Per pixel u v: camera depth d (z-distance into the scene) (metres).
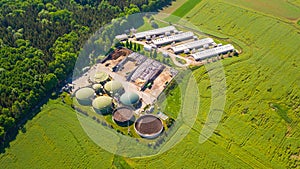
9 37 148.12
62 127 114.88
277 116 119.31
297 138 111.81
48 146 109.69
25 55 138.25
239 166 103.38
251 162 104.56
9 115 115.69
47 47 144.25
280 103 124.38
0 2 172.12
